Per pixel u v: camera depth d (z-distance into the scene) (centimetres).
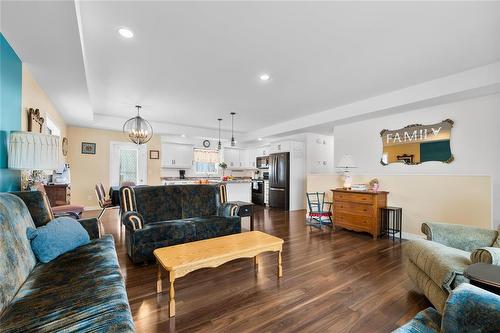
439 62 293
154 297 200
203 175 855
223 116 581
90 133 625
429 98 352
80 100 394
